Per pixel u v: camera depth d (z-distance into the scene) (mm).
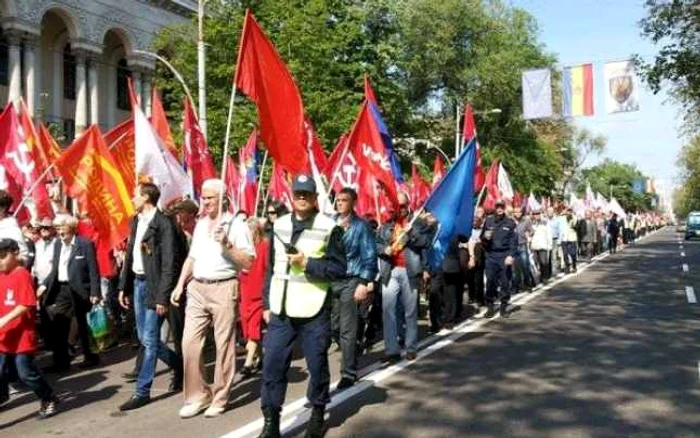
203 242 6852
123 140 12008
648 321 12188
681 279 20078
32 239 9773
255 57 7457
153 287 7176
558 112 44188
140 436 6121
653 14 23016
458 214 10109
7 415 6953
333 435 6039
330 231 5910
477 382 7934
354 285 7832
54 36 35719
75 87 37031
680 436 5941
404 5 41188
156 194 7668
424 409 6859
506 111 45625
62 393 7832
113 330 10844
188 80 27031
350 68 29797
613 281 19844
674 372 8250
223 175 6922
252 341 8602
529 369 8539
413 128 41031
